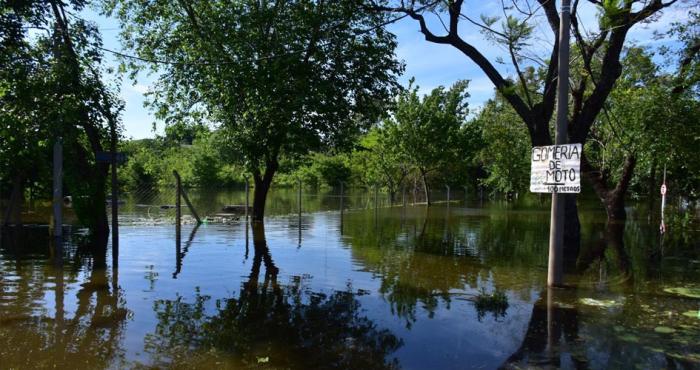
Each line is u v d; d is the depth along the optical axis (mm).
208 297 7246
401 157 31344
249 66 14836
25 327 5766
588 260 10930
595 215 24812
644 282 8617
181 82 16188
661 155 18031
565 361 4930
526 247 12695
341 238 13875
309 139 15750
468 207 29719
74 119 11094
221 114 16031
